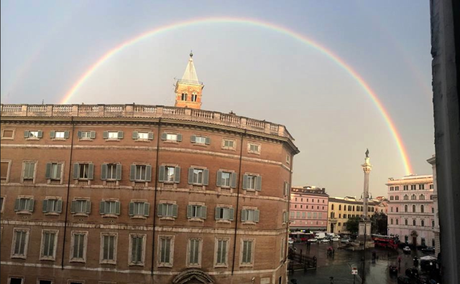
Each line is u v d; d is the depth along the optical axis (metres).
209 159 50.16
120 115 49.84
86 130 50.09
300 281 67.94
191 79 100.94
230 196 50.69
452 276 3.02
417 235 133.50
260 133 52.94
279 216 55.19
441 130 3.28
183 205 48.38
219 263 49.09
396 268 77.50
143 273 46.75
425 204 132.50
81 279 47.31
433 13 3.53
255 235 51.66
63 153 50.03
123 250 47.28
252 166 52.75
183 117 50.22
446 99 3.20
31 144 50.72
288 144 57.72
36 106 51.22
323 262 91.81
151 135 49.00
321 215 176.00
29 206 49.47
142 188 48.09
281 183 55.94
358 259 98.62
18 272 48.44
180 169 48.81
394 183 144.62
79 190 48.91
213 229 49.19
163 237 47.44
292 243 123.38
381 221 169.25
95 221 48.06
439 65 3.37
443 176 3.22
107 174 48.78
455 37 3.16
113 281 46.84
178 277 46.47
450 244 3.08
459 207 2.98
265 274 51.72
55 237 48.44
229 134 51.53
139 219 47.59
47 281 47.78
